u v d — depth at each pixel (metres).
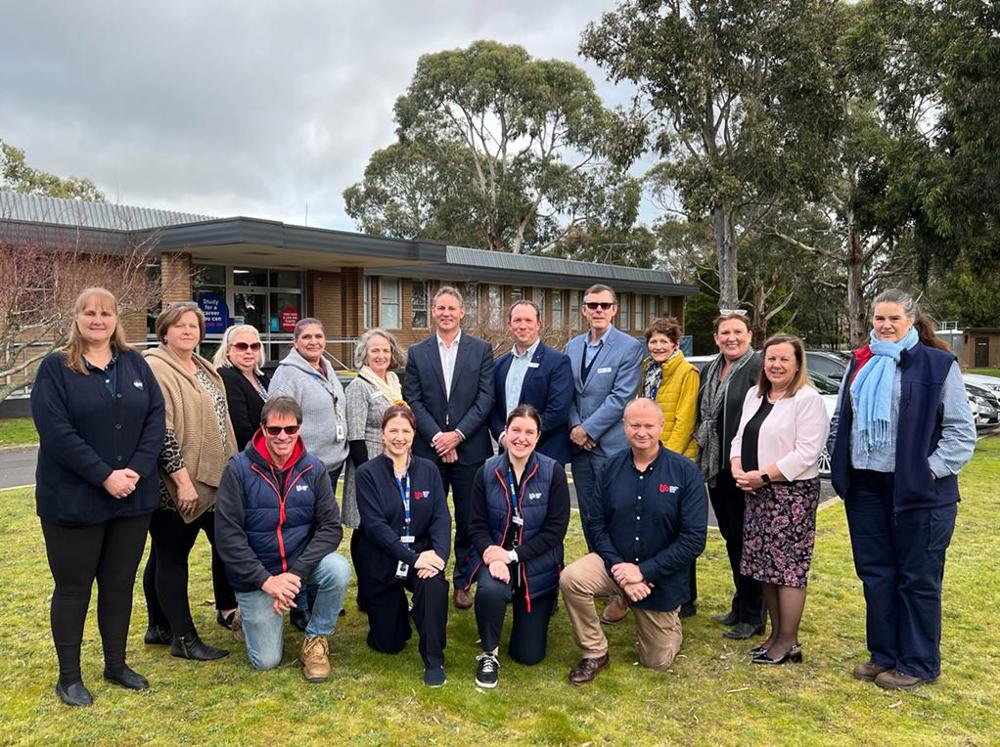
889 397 3.64
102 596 3.61
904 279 30.66
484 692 3.67
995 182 13.62
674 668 3.97
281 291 23.19
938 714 3.46
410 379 4.96
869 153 19.53
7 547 6.19
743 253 34.06
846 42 17.50
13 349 14.69
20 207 20.05
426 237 41.19
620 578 3.80
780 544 3.96
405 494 4.07
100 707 3.47
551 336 26.11
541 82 38.31
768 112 21.52
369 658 4.08
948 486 3.68
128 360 3.52
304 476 3.90
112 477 3.35
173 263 18.45
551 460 4.15
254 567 3.72
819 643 4.28
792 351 3.96
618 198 40.50
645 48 21.55
